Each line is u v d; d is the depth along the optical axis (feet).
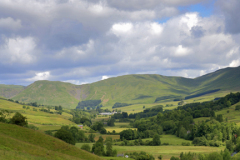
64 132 312.29
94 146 387.34
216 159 321.52
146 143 551.18
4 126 249.55
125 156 395.75
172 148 488.85
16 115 301.63
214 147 495.41
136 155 399.24
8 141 199.82
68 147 251.19
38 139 244.01
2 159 145.89
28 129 263.90
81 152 250.98
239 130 541.75
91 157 245.04
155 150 466.29
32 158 170.30
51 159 186.80
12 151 173.58
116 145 545.85
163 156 409.28
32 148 202.28
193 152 410.93
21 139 228.43
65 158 204.33
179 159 371.15
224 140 542.98
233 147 433.07
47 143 242.17
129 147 506.89
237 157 356.59
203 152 435.53
